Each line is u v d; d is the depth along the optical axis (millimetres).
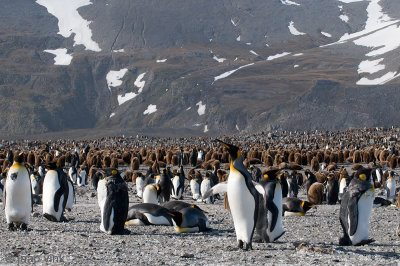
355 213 12805
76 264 10438
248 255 11656
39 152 64812
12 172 14281
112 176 14633
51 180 16578
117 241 13266
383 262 11055
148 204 16594
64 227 15742
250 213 11938
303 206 19719
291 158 59438
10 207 14438
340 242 13125
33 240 13141
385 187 31469
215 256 11547
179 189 27578
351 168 51406
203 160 63906
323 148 81500
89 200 28109
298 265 10680
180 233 15148
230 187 11922
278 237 13531
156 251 12078
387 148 70062
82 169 36719
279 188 13383
